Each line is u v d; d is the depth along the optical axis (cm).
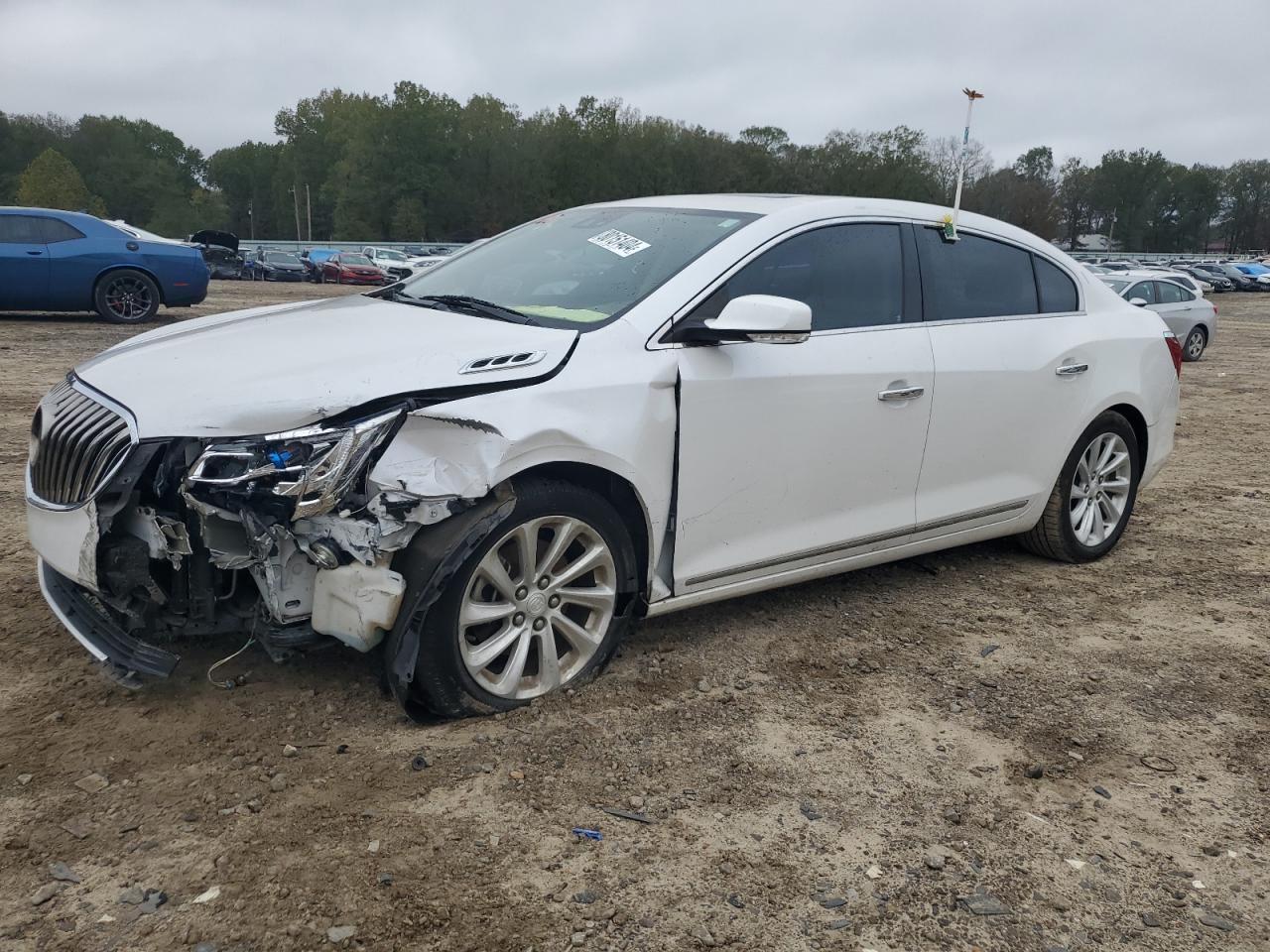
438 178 9369
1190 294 1744
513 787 293
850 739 334
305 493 287
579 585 350
